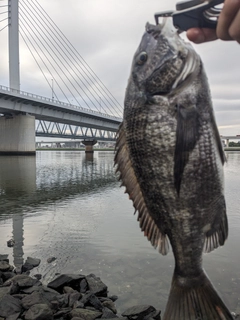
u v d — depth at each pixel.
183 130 0.26
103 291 0.64
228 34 0.22
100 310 0.57
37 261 0.81
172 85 0.26
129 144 0.29
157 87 0.27
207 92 0.27
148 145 0.28
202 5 0.23
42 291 0.61
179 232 0.28
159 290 0.65
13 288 0.62
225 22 0.21
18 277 0.68
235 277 0.70
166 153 0.27
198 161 0.27
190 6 0.23
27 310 0.54
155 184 0.28
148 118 0.27
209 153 0.27
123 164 0.30
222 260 0.80
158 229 0.30
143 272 0.74
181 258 0.29
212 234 0.29
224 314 0.27
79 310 0.55
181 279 0.29
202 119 0.26
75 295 0.60
